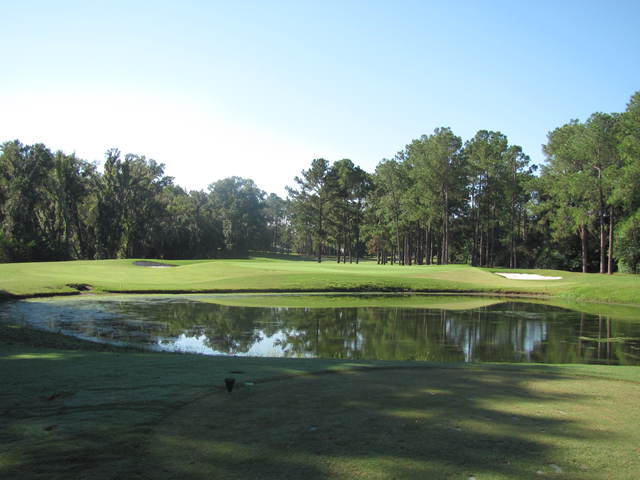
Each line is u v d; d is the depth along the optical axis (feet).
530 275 141.79
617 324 65.57
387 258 359.66
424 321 66.13
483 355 44.86
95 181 243.60
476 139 221.05
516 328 61.36
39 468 12.75
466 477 12.71
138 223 246.06
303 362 31.04
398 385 23.63
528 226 241.55
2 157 213.25
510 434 16.37
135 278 116.47
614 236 167.12
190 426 16.55
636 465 13.79
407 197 218.18
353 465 13.39
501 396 21.83
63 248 214.48
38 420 16.75
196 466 13.16
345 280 114.01
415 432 16.31
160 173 275.39
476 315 73.41
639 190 130.93
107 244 235.20
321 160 244.22
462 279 128.57
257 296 94.89
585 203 163.22
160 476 12.46
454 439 15.70
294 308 77.41
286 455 14.06
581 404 20.71
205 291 98.94
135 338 49.67
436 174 203.92
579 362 41.91
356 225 297.74
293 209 260.42
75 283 97.04
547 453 14.62
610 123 150.61
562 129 183.52
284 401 20.03
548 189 188.55
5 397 19.79
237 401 19.90
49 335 46.14
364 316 69.67
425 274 135.33
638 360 42.88
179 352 42.55
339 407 19.21
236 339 50.72
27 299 80.23
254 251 423.23
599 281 116.78
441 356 44.14
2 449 14.03
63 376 24.08
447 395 21.72
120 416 17.37
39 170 217.77
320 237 249.55
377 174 247.70
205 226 315.78
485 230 248.73
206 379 23.91
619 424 17.72
